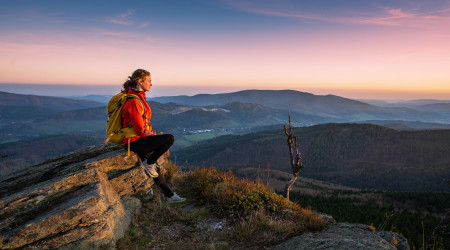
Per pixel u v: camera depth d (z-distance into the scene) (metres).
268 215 4.55
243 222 4.24
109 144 5.54
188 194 5.48
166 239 3.88
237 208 4.73
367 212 29.55
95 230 3.13
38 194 3.36
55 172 4.25
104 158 4.33
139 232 3.88
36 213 3.27
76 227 3.07
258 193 5.12
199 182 5.72
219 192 5.09
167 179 5.77
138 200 4.48
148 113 3.76
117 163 4.36
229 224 4.35
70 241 3.01
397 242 3.92
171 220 4.39
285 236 3.96
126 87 3.65
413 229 22.73
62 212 3.04
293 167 5.34
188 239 3.91
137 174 4.45
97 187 3.61
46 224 2.94
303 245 3.46
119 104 3.65
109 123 3.76
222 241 3.88
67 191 3.59
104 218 3.26
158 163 4.46
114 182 4.21
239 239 3.93
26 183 4.18
